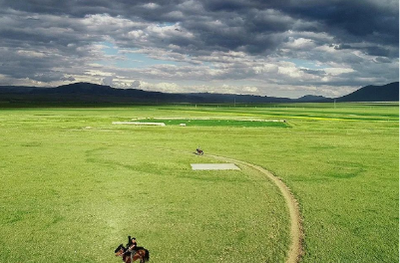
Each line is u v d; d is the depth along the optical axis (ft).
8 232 57.93
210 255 50.83
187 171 103.14
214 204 73.00
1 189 82.48
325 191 82.43
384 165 112.37
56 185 86.53
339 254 51.24
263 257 50.31
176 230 59.57
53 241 54.85
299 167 108.88
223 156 127.85
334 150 142.00
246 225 61.72
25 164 110.63
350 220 63.98
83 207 70.59
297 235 57.72
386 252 51.72
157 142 162.71
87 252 51.37
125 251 45.73
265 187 86.02
